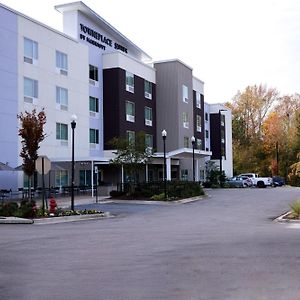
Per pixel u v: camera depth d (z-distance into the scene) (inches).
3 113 1272.1
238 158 3105.3
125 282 316.5
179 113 2048.5
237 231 608.7
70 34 1674.5
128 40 1974.7
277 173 2854.3
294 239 509.4
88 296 280.7
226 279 317.4
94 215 855.1
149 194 1269.7
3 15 1283.2
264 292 280.8
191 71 2213.3
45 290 297.9
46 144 1440.7
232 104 3316.9
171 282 312.7
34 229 669.9
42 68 1438.2
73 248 476.1
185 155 1886.1
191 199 1290.6
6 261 405.1
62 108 1531.7
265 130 3115.2
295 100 3110.2
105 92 1798.7
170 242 508.4
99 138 1758.1
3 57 1279.5
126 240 532.7
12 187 1289.4
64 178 1531.7
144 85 1975.9
